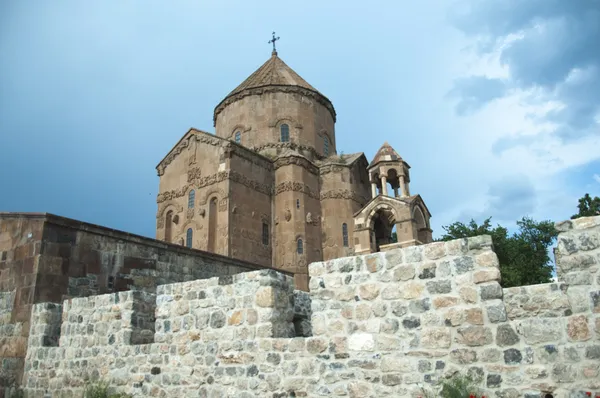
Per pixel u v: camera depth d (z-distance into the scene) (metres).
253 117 42.09
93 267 16.36
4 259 15.73
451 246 7.93
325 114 45.53
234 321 10.05
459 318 7.59
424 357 7.72
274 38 51.41
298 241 36.88
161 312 11.31
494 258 7.55
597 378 6.49
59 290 15.21
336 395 8.34
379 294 8.36
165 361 10.88
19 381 13.81
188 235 35.41
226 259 22.09
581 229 7.00
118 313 12.20
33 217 15.47
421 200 37.16
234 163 35.38
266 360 9.35
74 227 16.02
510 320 7.24
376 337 8.20
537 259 34.88
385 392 7.91
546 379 6.79
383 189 37.50
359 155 43.34
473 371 7.30
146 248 18.31
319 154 43.12
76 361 12.66
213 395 9.90
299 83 45.56
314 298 8.98
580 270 6.89
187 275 19.91
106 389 11.33
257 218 36.09
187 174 37.03
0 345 14.72
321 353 8.69
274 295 9.78
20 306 14.72
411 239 34.03
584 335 6.68
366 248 35.75
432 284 7.94
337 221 39.38
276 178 38.84
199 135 37.06
